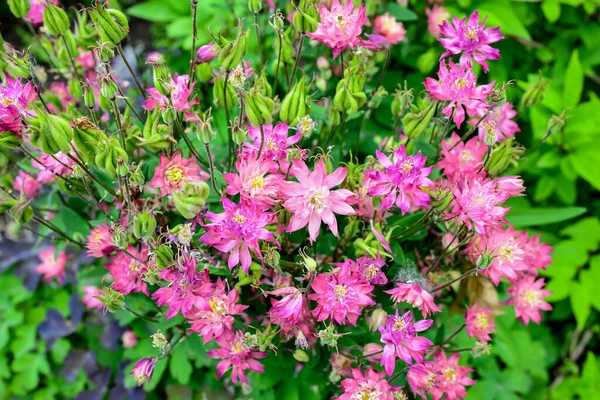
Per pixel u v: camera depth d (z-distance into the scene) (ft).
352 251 1.94
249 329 1.93
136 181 1.79
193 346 2.01
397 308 1.85
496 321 2.54
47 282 2.79
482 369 2.51
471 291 2.03
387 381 1.80
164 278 1.75
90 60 2.25
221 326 1.77
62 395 2.74
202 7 2.84
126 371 2.44
